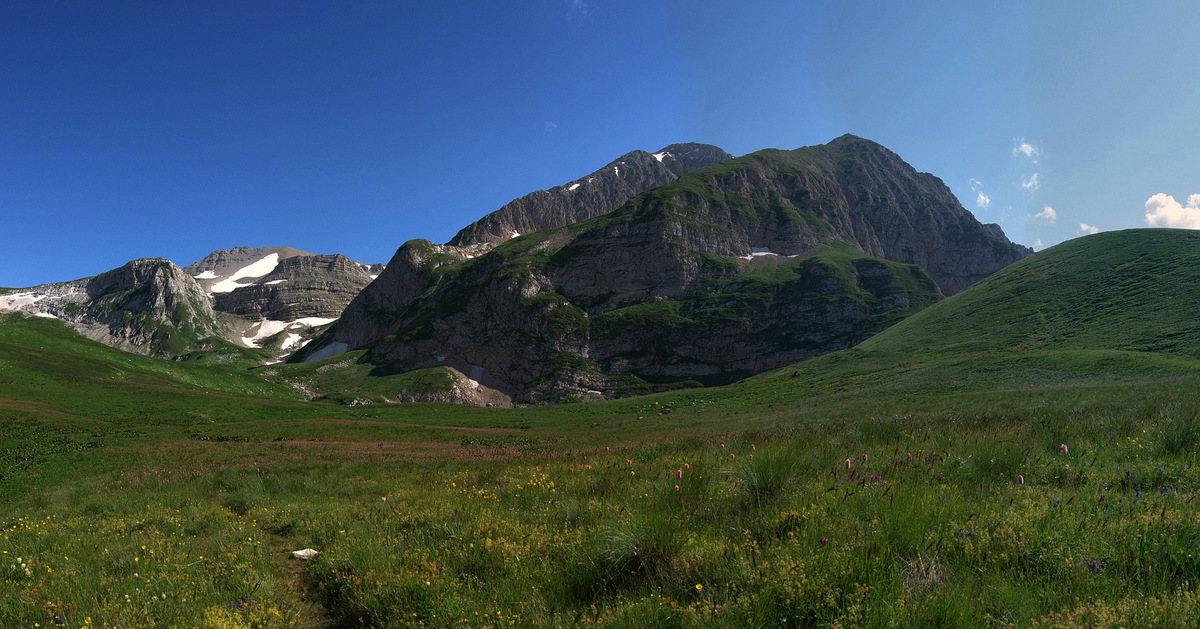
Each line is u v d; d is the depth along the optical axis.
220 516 12.80
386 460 27.80
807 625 3.81
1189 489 5.67
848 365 92.44
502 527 7.80
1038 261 105.75
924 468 7.70
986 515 5.15
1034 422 12.08
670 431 44.91
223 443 43.19
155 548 9.21
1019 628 3.34
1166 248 81.62
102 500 16.16
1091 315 72.44
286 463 27.97
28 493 22.23
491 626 4.76
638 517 6.08
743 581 4.50
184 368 139.00
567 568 5.68
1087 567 4.00
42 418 50.81
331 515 11.80
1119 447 8.44
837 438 12.59
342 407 102.44
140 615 5.90
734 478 7.57
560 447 31.55
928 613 3.52
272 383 159.88
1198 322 54.72
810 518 5.52
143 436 46.06
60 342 128.12
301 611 6.46
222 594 6.70
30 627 6.04
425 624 5.08
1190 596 3.37
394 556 7.15
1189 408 11.87
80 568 8.22
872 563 4.24
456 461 23.56
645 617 4.16
